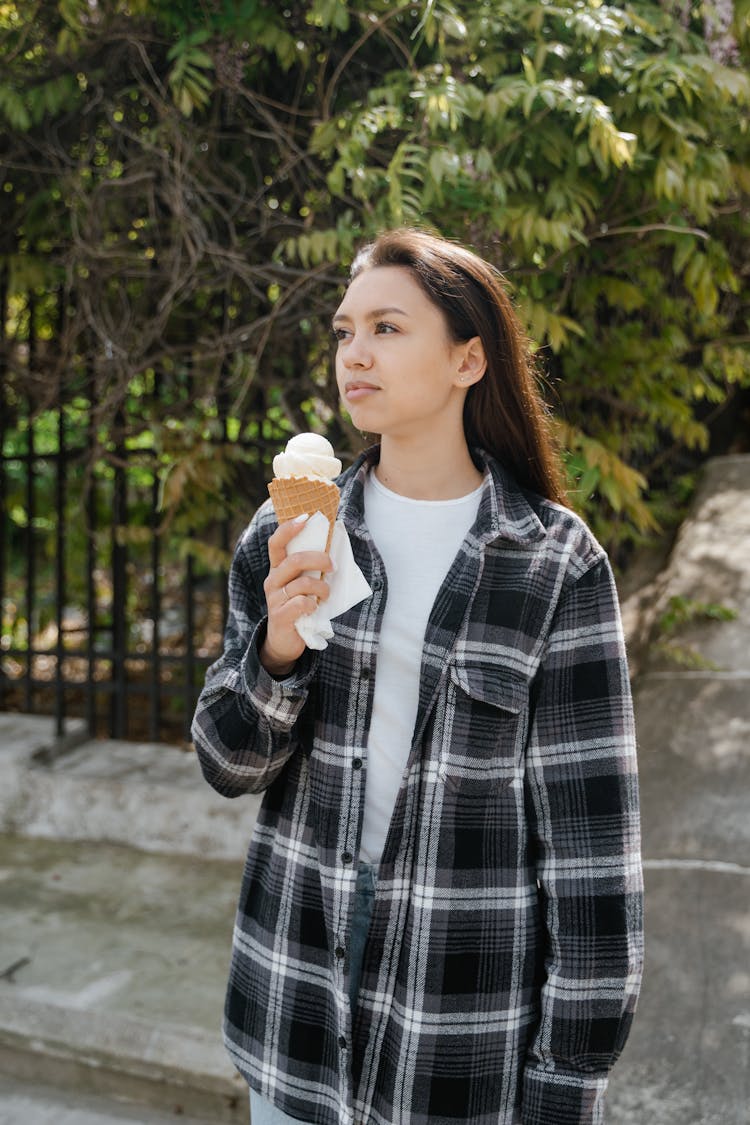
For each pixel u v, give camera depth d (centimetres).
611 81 308
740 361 460
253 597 158
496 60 305
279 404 376
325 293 353
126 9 344
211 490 390
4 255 415
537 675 143
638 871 140
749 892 296
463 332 146
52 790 408
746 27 331
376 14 317
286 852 150
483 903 139
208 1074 270
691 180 315
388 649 143
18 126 378
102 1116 274
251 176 373
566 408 386
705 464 639
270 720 138
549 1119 136
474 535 145
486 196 301
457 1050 138
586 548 146
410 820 139
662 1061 242
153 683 435
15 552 616
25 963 314
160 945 326
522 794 143
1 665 451
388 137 322
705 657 432
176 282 361
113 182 366
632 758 142
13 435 488
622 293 354
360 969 141
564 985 137
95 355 407
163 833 397
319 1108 145
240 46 330
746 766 355
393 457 153
